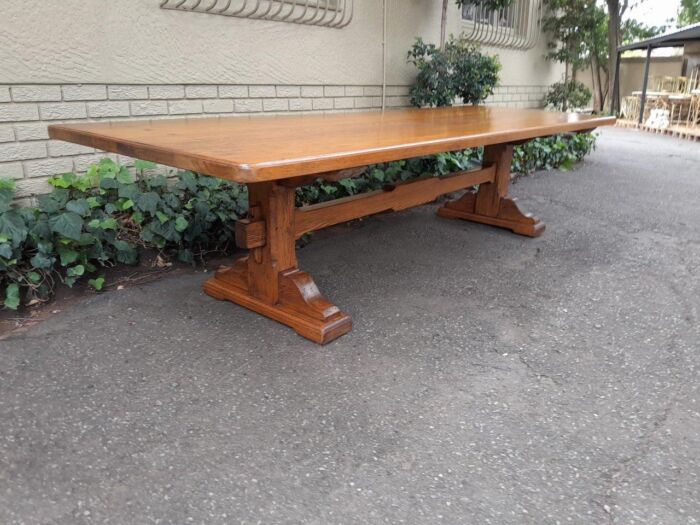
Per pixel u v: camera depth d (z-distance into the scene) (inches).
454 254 120.8
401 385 68.1
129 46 115.6
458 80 194.9
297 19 150.2
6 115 100.2
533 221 134.0
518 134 95.0
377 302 93.7
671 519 47.4
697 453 56.0
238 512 47.7
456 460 54.8
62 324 83.2
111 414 61.2
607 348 78.4
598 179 210.1
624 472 53.2
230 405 63.2
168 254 110.7
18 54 99.3
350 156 62.3
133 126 89.6
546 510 48.4
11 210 89.9
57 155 109.1
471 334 82.2
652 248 126.2
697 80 404.2
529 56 286.4
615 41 510.9
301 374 70.2
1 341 77.6
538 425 60.5
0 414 60.8
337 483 51.4
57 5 102.7
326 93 166.7
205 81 132.1
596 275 108.1
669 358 75.6
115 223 101.5
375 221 148.3
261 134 80.3
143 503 48.5
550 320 87.5
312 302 81.0
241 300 89.3
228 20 133.8
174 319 85.4
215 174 54.8
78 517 46.8
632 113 443.2
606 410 63.4
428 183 115.3
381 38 182.1
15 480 50.9
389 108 193.8
